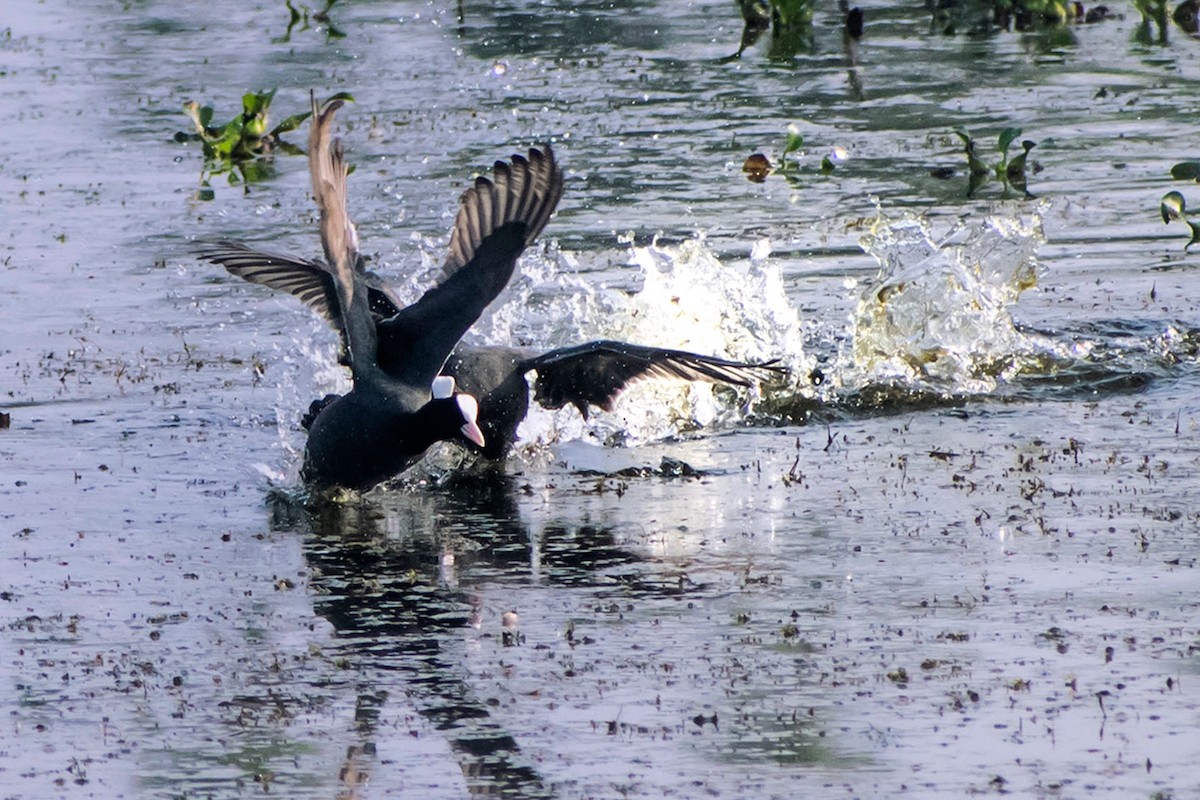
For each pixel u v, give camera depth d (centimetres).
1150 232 1919
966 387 1477
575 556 1115
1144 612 984
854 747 830
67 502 1225
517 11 3519
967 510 1174
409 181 2241
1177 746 823
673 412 1438
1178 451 1287
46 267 1902
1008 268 1648
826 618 995
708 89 2761
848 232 1961
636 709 881
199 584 1070
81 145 2512
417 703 895
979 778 798
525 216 1256
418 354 1221
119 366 1559
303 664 946
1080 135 2369
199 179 2327
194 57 3108
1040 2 3186
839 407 1442
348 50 3148
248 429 1393
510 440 1336
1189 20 3125
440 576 1083
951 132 2425
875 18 3341
